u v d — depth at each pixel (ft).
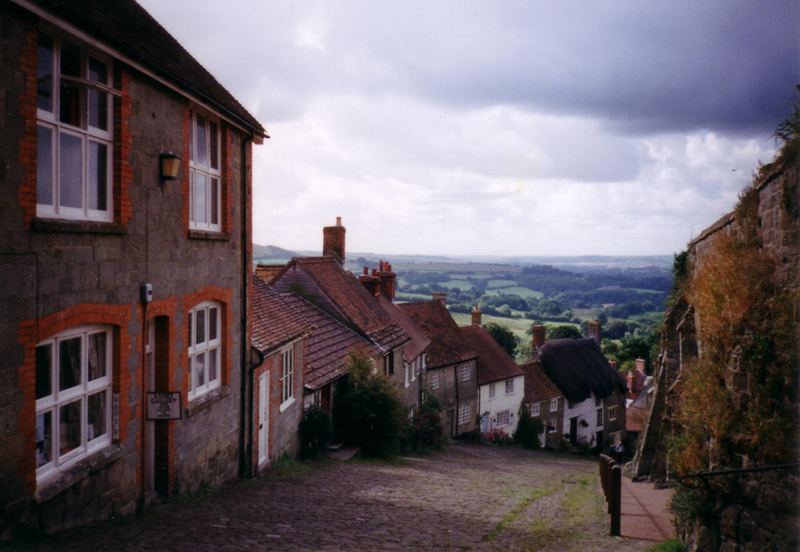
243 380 44.75
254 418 46.68
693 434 31.09
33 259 23.18
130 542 25.53
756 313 26.53
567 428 162.09
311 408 60.95
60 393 25.77
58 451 25.66
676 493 33.06
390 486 49.21
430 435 88.12
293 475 49.26
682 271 56.95
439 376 121.80
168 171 32.60
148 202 31.58
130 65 28.99
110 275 28.30
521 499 48.55
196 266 37.40
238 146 44.01
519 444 145.48
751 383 26.35
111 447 28.94
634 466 65.72
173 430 34.76
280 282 85.20
